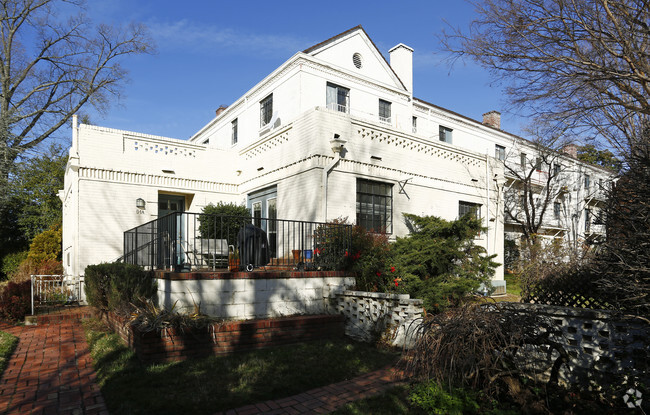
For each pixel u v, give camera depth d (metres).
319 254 8.13
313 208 9.80
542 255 11.46
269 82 16.27
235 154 13.53
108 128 11.22
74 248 10.48
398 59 19.08
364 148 11.00
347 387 4.75
